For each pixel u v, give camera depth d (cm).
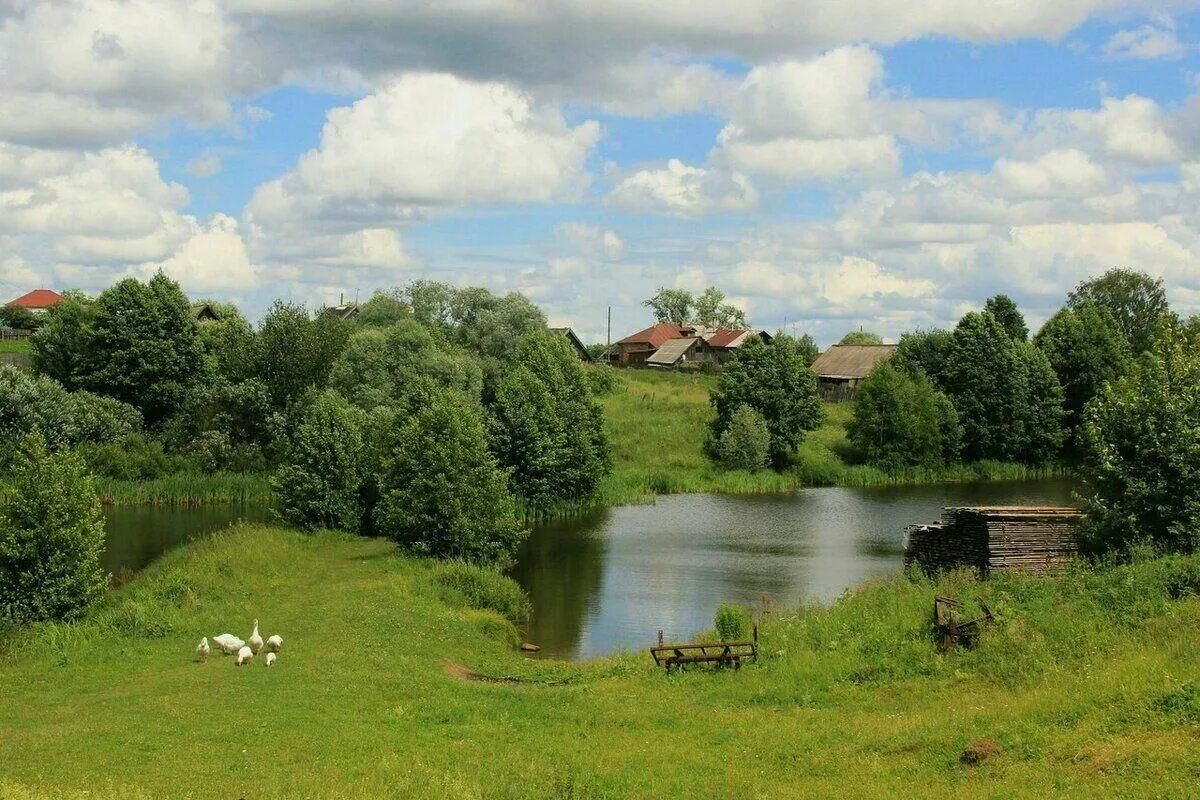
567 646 3831
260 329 9250
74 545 3531
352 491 5534
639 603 4581
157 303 9112
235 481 7631
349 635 3284
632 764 1941
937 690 2295
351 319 11519
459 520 4975
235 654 3005
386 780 1820
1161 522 3167
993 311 12925
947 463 10144
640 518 7269
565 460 7450
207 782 1797
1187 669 1973
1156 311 13312
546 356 8381
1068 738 1772
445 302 11081
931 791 1634
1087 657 2241
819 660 2670
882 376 10062
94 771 1869
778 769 1869
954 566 3634
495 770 1909
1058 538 3481
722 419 10100
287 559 4650
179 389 8988
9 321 14962
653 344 15700
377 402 7794
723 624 3038
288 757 1980
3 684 2650
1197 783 1511
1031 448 10281
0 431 7481
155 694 2506
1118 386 3512
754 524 6988
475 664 3222
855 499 8325
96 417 8056
